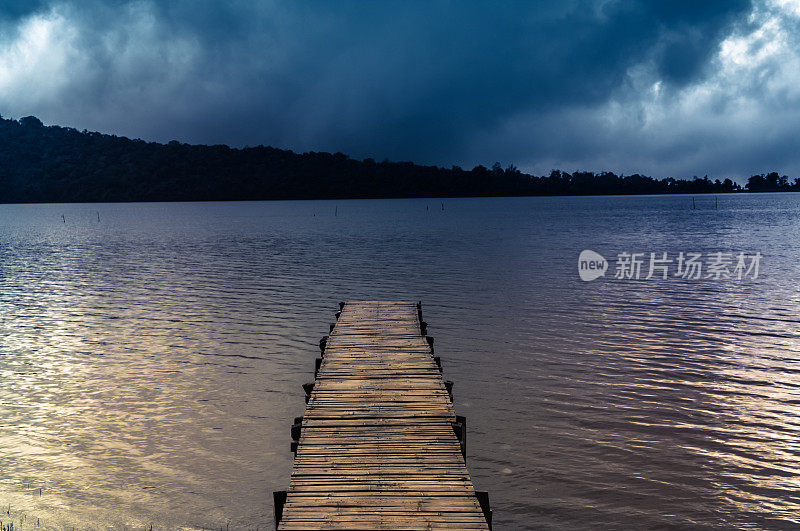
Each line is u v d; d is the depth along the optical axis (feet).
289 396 73.00
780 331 100.07
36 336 101.60
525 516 47.98
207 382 77.77
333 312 117.91
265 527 46.93
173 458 57.31
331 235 317.63
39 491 51.60
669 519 47.73
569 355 87.40
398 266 185.47
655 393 72.23
